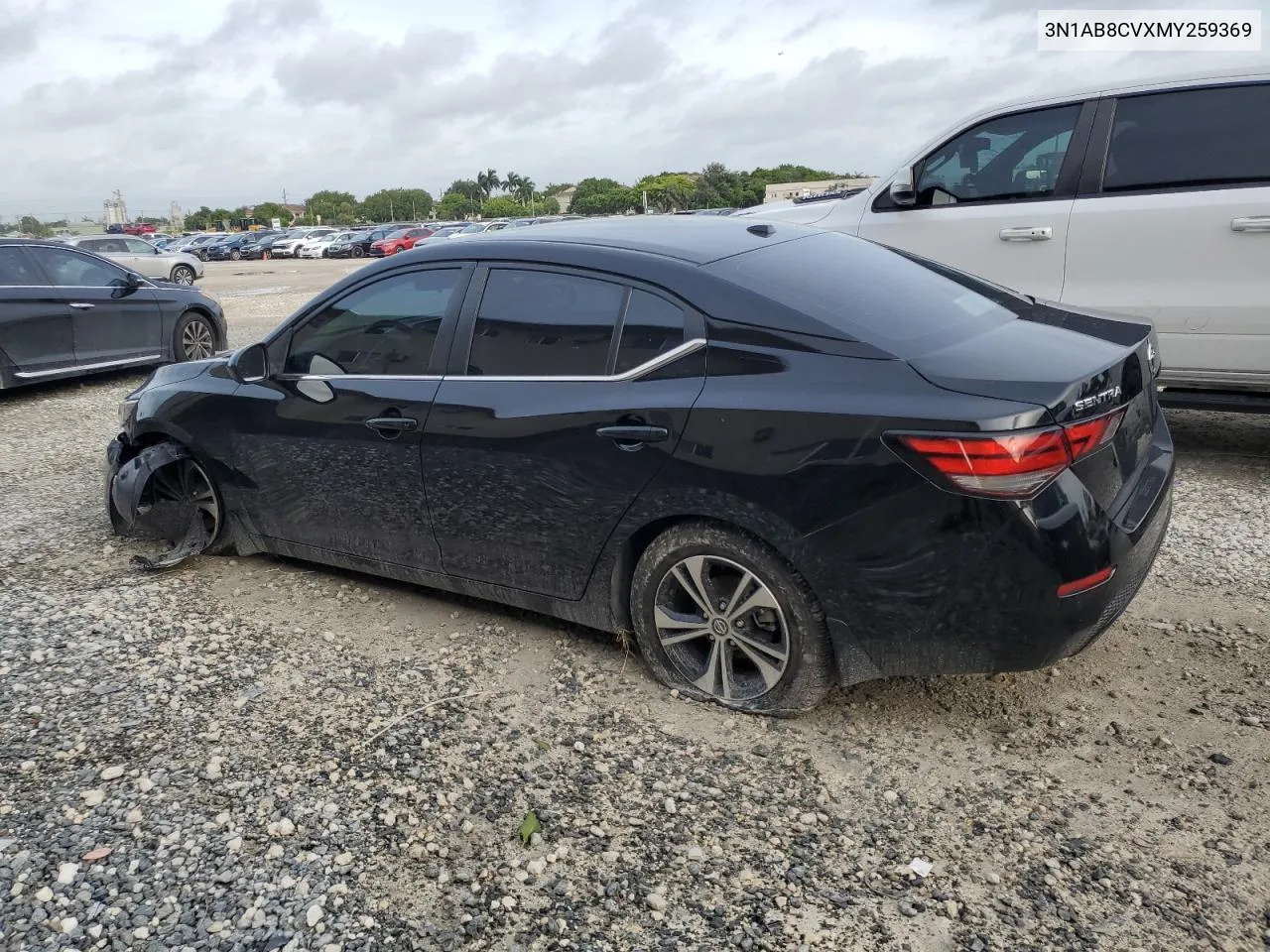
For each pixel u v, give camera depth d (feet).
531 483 10.96
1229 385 17.37
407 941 7.39
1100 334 10.41
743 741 9.91
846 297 10.12
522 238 11.70
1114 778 9.11
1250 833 8.29
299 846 8.47
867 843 8.36
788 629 9.73
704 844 8.40
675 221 12.54
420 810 8.93
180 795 9.21
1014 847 8.25
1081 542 8.55
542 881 8.02
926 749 9.70
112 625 12.94
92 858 8.34
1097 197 17.81
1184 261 17.02
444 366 11.78
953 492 8.50
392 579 14.28
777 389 9.36
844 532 9.02
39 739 10.21
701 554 10.08
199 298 36.32
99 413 28.27
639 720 10.37
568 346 10.84
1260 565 13.84
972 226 19.17
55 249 31.68
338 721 10.48
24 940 7.43
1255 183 16.38
